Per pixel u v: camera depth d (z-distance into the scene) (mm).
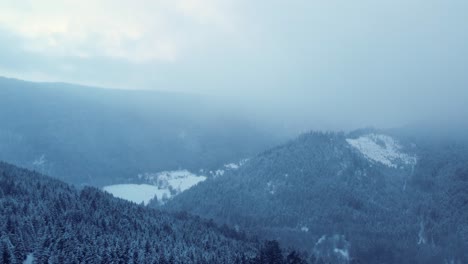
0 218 159000
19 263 143250
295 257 178500
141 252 161375
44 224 163625
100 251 154500
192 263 164500
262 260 172875
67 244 152500
